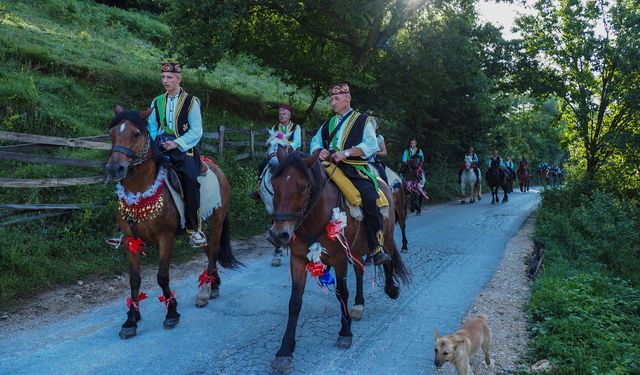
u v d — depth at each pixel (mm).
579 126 16844
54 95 11133
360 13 14883
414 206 14930
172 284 6574
